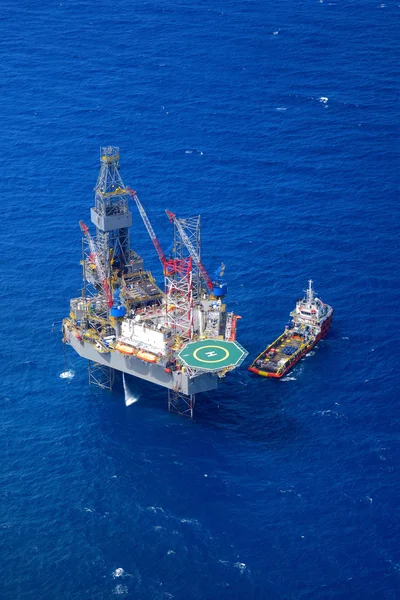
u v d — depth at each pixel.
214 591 160.00
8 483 181.25
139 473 183.75
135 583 161.50
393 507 174.62
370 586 160.38
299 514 174.00
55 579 162.25
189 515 174.25
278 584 161.00
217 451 188.50
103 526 172.12
